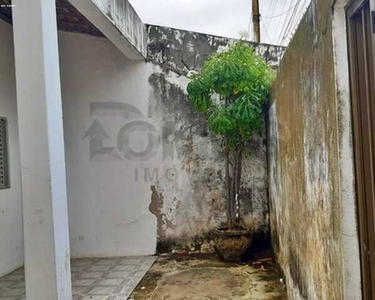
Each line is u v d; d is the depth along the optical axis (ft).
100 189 16.01
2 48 14.46
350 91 4.94
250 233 14.43
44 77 7.64
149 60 15.84
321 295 6.42
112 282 12.39
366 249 4.75
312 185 6.95
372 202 4.61
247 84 13.52
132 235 15.96
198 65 15.83
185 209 15.92
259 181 15.88
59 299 7.62
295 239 9.06
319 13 5.70
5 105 14.55
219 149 15.85
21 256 15.16
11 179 14.74
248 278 12.31
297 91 8.04
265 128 15.47
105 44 15.93
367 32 4.50
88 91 15.98
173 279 12.44
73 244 16.08
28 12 7.68
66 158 16.06
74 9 12.83
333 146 5.30
